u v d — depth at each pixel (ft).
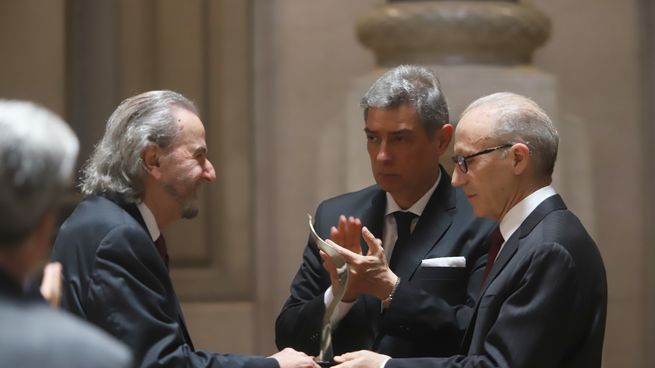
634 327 57.36
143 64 56.65
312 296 28.78
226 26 56.80
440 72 47.60
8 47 56.13
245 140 57.26
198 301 57.41
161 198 25.38
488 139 24.63
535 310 23.15
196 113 25.94
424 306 26.40
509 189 24.68
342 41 57.11
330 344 25.94
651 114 56.85
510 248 24.41
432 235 27.96
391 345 26.91
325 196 56.70
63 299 23.99
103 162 25.38
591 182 54.75
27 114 15.51
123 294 23.57
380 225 28.71
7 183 15.12
